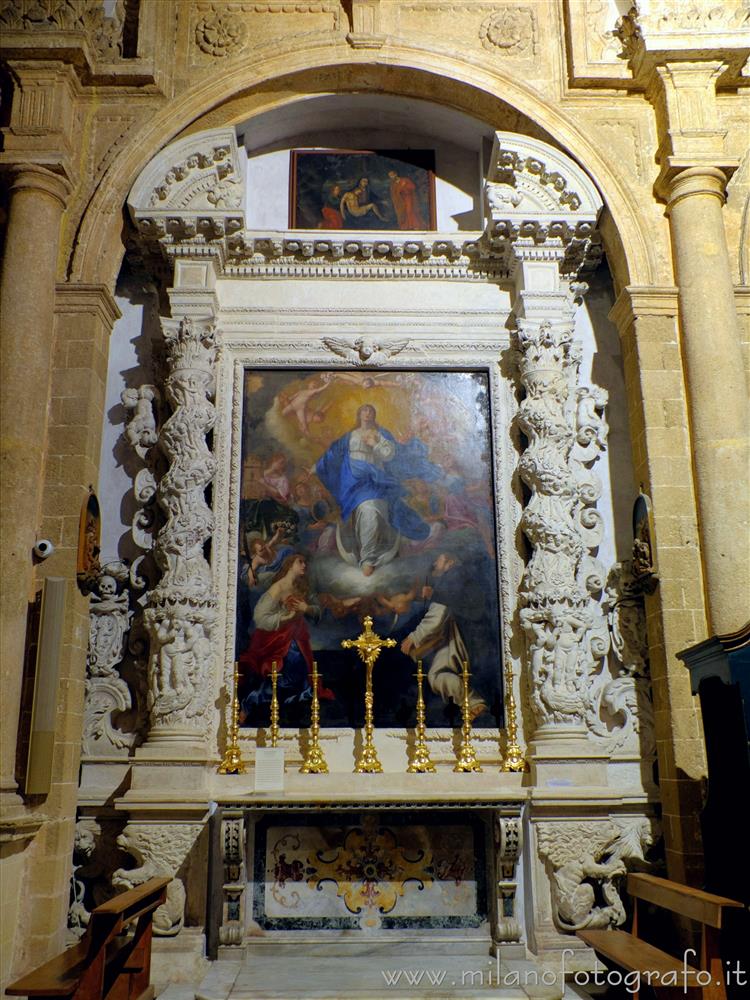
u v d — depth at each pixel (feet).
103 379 29.66
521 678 28.76
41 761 24.31
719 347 28.14
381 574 29.60
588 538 29.73
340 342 31.19
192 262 30.66
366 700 27.66
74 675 26.58
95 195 29.91
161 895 23.25
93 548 27.50
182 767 26.12
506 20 32.58
